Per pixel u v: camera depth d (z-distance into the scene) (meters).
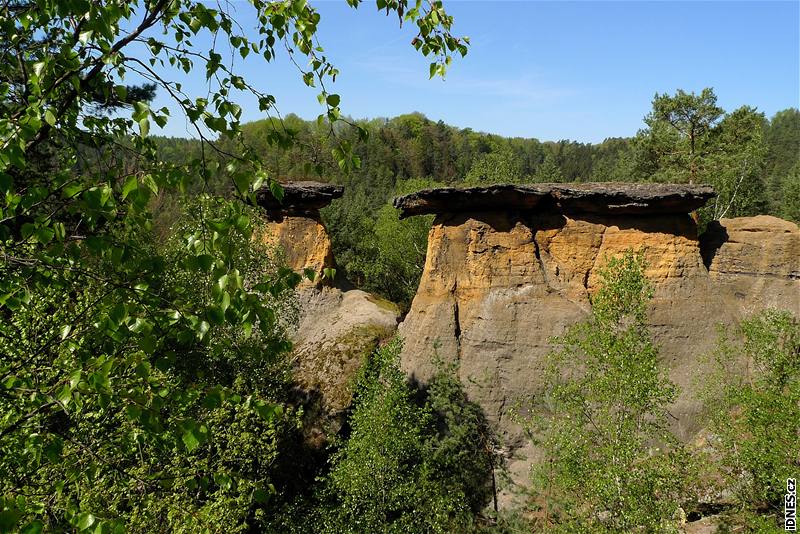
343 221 53.69
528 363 22.86
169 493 12.70
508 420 22.64
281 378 21.61
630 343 14.93
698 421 20.20
